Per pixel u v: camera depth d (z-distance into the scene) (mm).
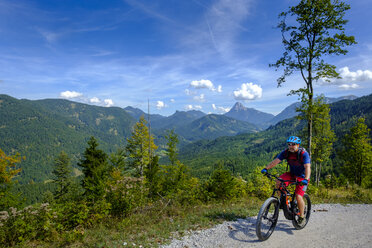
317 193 11992
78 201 6957
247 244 4090
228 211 6645
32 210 6020
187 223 5637
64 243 5082
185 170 18047
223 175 10562
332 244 4031
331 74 14914
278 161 4609
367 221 5461
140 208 7344
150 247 4293
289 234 4535
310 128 16625
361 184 27766
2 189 15758
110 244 4520
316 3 14398
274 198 4363
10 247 5180
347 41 14289
